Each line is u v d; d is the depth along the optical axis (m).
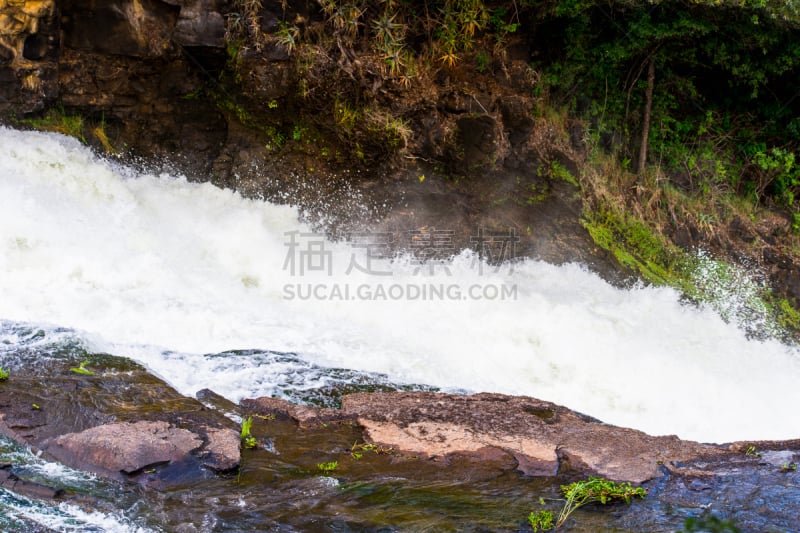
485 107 11.18
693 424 8.41
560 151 11.60
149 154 10.79
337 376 7.45
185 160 10.90
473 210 11.46
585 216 11.67
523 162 11.40
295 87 10.53
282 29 10.34
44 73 9.98
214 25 10.19
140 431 5.62
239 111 10.78
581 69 12.23
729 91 13.41
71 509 4.79
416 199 11.30
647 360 9.52
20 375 6.27
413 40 11.28
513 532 5.05
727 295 11.96
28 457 5.29
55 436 5.53
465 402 7.07
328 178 11.11
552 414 7.01
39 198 9.02
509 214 11.59
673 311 11.08
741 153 13.58
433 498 5.42
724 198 13.11
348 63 10.56
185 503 5.05
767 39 11.80
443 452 6.08
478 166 11.15
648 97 12.66
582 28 11.95
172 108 10.81
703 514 5.48
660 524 5.30
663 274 11.74
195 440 5.66
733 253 12.69
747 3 11.33
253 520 4.95
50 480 5.06
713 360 10.16
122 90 10.56
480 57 11.52
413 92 11.00
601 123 12.52
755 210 13.36
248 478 5.46
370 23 10.86
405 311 9.41
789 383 9.99
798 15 11.41
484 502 5.42
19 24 9.68
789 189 13.67
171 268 8.87
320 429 6.36
